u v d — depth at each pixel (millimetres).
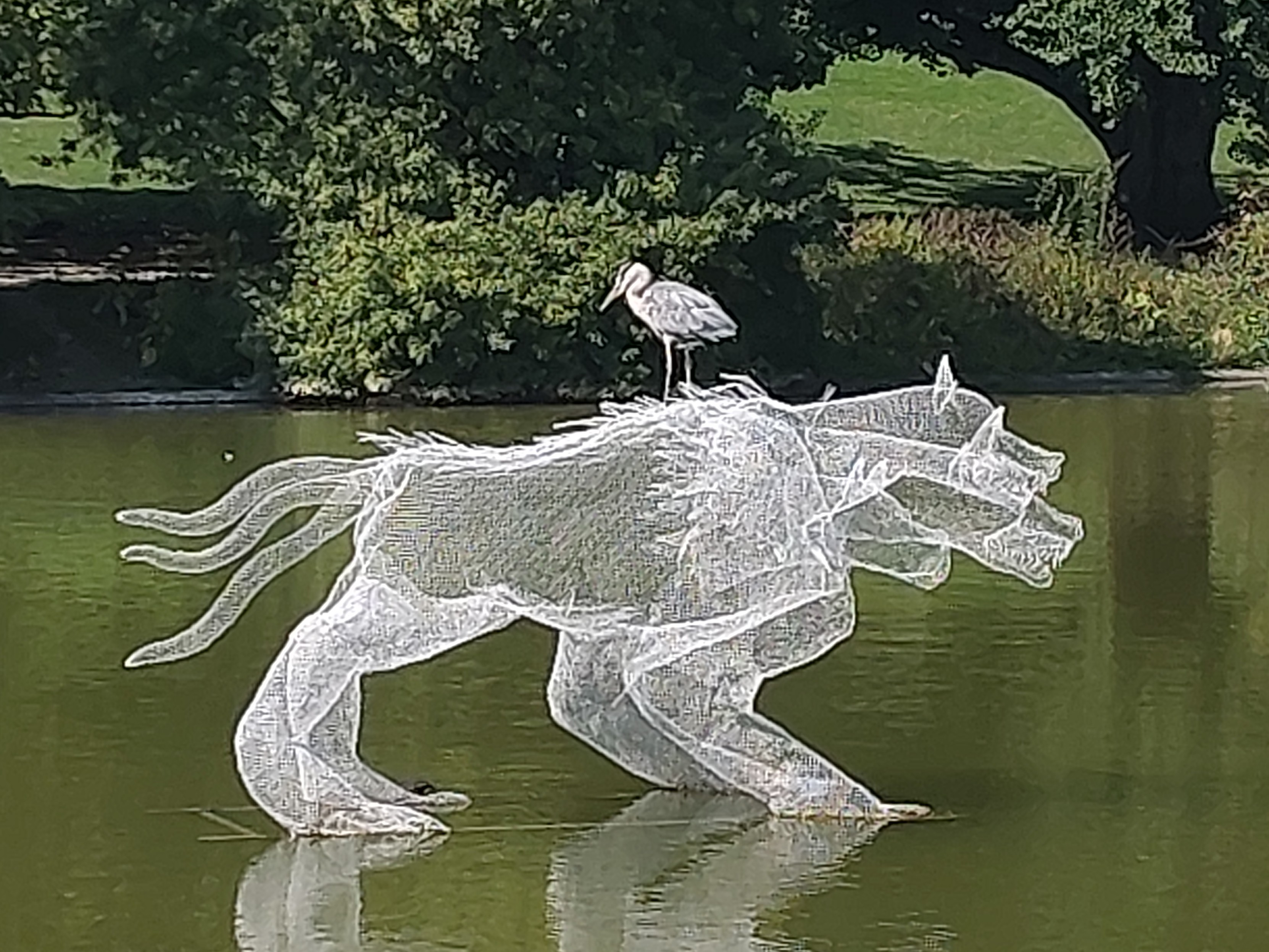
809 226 24047
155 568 15375
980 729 12102
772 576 10211
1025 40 29594
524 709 12375
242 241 23703
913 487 10336
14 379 23281
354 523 10328
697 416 10203
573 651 10820
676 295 18453
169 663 13125
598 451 10148
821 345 24562
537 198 23781
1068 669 13297
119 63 23375
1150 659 13516
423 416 22406
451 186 23531
